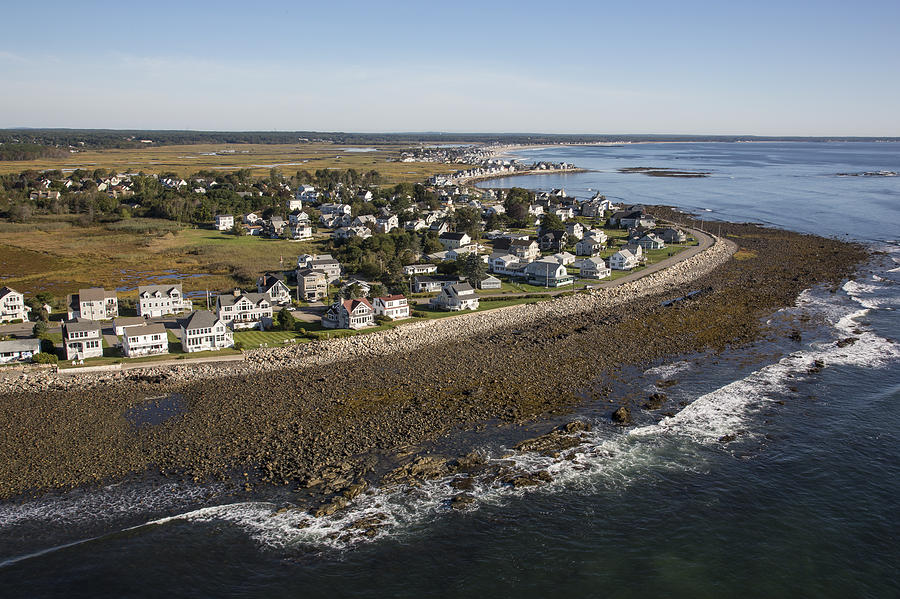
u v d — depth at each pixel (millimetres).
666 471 66750
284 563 53750
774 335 106312
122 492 62188
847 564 53188
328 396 82375
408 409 78875
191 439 71312
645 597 50062
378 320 112250
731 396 83250
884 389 84750
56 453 68312
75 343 93875
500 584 51594
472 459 67750
